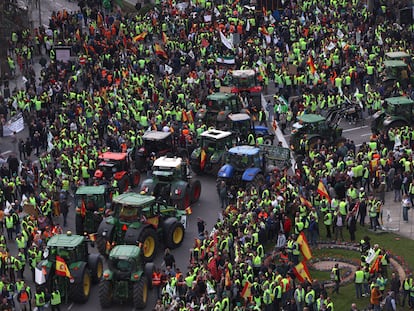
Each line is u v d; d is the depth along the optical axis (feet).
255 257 591.78
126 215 612.29
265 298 562.66
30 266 620.90
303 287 563.48
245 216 642.22
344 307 577.84
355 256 638.53
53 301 568.41
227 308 548.31
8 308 559.38
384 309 559.79
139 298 567.59
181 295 570.05
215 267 583.17
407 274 608.60
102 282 571.69
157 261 633.20
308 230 650.84
